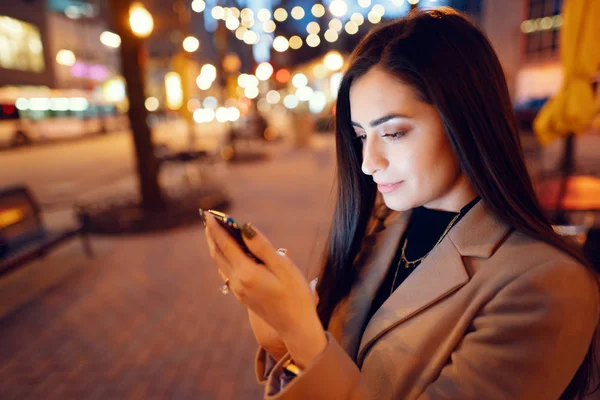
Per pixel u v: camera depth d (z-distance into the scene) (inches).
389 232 49.9
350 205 51.5
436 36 34.8
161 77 1795.0
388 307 40.4
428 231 43.8
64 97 1143.6
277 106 2295.8
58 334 148.6
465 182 40.3
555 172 207.6
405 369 36.8
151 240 251.0
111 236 259.9
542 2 866.8
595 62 149.0
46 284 190.9
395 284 46.0
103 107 1339.8
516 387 30.3
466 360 32.6
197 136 1104.2
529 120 545.6
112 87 1456.7
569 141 290.7
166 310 164.1
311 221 285.0
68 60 1393.9
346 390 30.2
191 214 286.7
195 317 158.1
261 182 440.8
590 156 486.3
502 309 32.5
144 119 275.3
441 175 36.8
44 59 1270.9
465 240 37.9
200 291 179.6
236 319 156.0
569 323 30.5
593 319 31.8
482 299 34.5
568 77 158.1
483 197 35.6
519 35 903.1
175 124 1860.2
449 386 32.5
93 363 131.6
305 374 29.5
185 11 508.1
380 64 35.8
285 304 29.2
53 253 232.1
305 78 837.2
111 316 160.1
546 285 31.4
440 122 35.6
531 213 35.4
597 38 147.3
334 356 30.3
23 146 896.3
